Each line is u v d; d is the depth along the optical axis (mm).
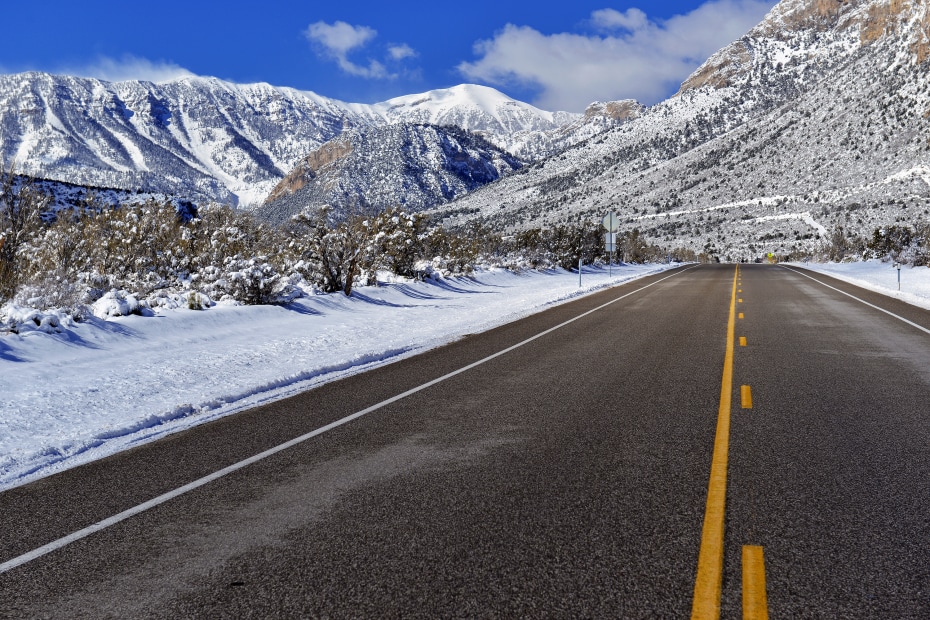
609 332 14273
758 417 6879
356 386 9078
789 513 4320
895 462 5332
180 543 4133
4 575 3779
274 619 3205
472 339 13625
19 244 14445
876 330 13797
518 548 3879
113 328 12195
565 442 6121
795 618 3098
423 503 4656
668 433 6332
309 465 5664
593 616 3141
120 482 5371
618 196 195500
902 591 3322
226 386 9328
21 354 10023
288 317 16219
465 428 6738
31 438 6816
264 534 4219
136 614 3301
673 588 3383
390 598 3355
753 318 16453
